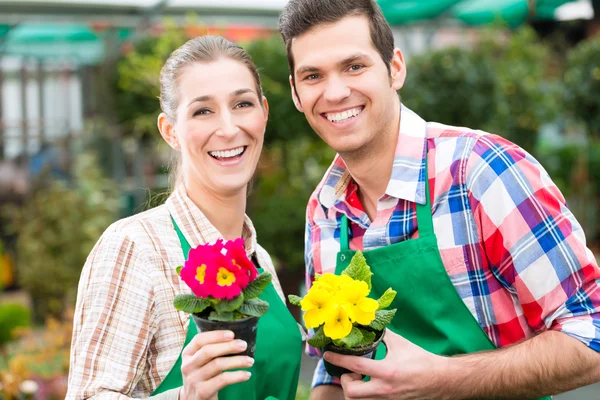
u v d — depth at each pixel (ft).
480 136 6.72
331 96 6.63
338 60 6.61
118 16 22.75
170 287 6.28
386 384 5.95
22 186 27.81
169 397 5.65
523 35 26.68
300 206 20.65
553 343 6.14
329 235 7.45
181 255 6.50
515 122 25.32
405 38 28.96
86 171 24.97
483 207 6.49
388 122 6.95
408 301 6.78
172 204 6.86
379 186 7.15
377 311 5.82
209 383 5.29
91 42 29.71
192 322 6.21
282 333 6.76
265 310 5.44
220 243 5.50
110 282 6.11
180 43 21.33
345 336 5.52
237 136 6.69
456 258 6.66
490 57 25.08
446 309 6.67
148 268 6.24
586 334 6.09
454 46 24.06
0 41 27.40
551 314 6.35
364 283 5.58
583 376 6.15
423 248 6.70
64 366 15.31
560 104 28.04
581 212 30.55
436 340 6.76
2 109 30.01
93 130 25.99
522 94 25.25
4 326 16.46
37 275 23.30
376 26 6.74
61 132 30.14
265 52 20.92
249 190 8.18
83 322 6.09
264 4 23.38
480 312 6.68
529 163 6.52
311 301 5.54
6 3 20.72
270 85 20.36
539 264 6.32
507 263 6.50
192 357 5.30
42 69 30.45
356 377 6.11
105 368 5.92
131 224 6.49
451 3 26.45
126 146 26.18
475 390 6.11
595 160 30.68
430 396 6.08
